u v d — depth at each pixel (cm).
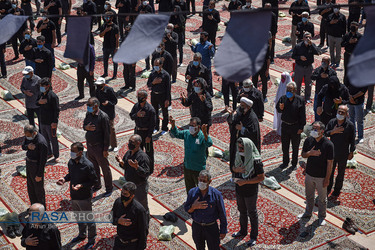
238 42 225
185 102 967
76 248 753
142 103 917
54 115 988
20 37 1703
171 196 901
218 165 1010
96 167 908
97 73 1552
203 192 628
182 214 842
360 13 1817
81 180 725
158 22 256
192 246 755
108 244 761
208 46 1286
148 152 941
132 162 717
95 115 866
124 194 598
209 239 645
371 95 1241
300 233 776
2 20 291
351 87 1058
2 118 1255
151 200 889
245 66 216
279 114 1097
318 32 1892
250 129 857
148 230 770
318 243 751
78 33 268
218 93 1359
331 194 891
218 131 1161
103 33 1436
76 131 1176
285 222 807
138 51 246
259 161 680
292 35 1670
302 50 1238
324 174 761
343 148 843
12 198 905
